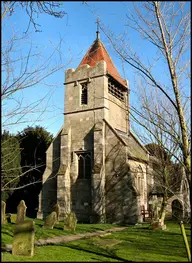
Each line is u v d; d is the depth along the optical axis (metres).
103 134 26.39
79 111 28.48
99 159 25.56
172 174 18.50
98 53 31.31
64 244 13.09
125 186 24.33
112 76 29.19
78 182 26.73
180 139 9.09
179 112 8.50
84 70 29.16
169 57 9.12
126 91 32.28
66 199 26.19
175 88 8.75
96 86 28.22
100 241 14.30
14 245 10.48
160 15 9.55
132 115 14.00
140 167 27.80
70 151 27.92
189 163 7.98
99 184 24.67
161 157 18.59
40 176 35.12
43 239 14.29
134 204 23.58
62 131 28.55
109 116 28.31
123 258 10.72
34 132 36.41
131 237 15.70
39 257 10.15
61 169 27.08
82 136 27.75
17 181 30.12
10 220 18.52
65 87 29.92
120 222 23.77
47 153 29.62
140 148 31.45
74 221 17.70
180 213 21.89
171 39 9.27
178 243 13.83
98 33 33.00
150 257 10.90
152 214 25.33
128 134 31.95
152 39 9.45
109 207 24.55
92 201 24.62
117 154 25.44
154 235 16.30
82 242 13.87
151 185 28.28
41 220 23.77
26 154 35.19
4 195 30.09
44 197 28.27
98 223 23.84
